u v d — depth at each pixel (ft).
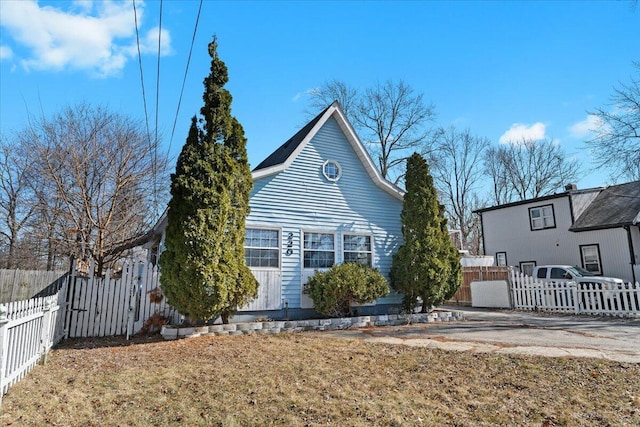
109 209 63.98
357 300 38.32
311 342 28.30
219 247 32.12
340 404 15.94
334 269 38.88
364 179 46.29
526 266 74.23
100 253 59.00
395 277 43.16
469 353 24.07
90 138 64.85
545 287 48.75
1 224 71.56
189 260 30.60
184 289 30.55
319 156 43.86
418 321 39.47
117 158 65.67
